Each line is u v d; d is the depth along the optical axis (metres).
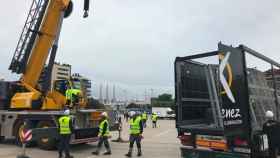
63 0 14.54
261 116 8.84
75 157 11.79
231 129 7.94
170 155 12.25
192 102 10.84
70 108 13.57
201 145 9.45
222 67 7.98
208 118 11.26
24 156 11.39
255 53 8.95
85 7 14.23
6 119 15.14
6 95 15.61
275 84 10.49
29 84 14.82
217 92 10.88
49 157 11.76
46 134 11.92
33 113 13.87
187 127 9.88
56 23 14.63
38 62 14.72
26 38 14.93
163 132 23.94
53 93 14.43
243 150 8.13
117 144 15.70
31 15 15.02
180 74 10.49
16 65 14.91
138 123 11.94
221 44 8.01
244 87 8.16
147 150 13.62
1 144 15.52
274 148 8.45
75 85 14.80
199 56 9.87
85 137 13.34
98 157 11.81
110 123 15.73
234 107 8.02
